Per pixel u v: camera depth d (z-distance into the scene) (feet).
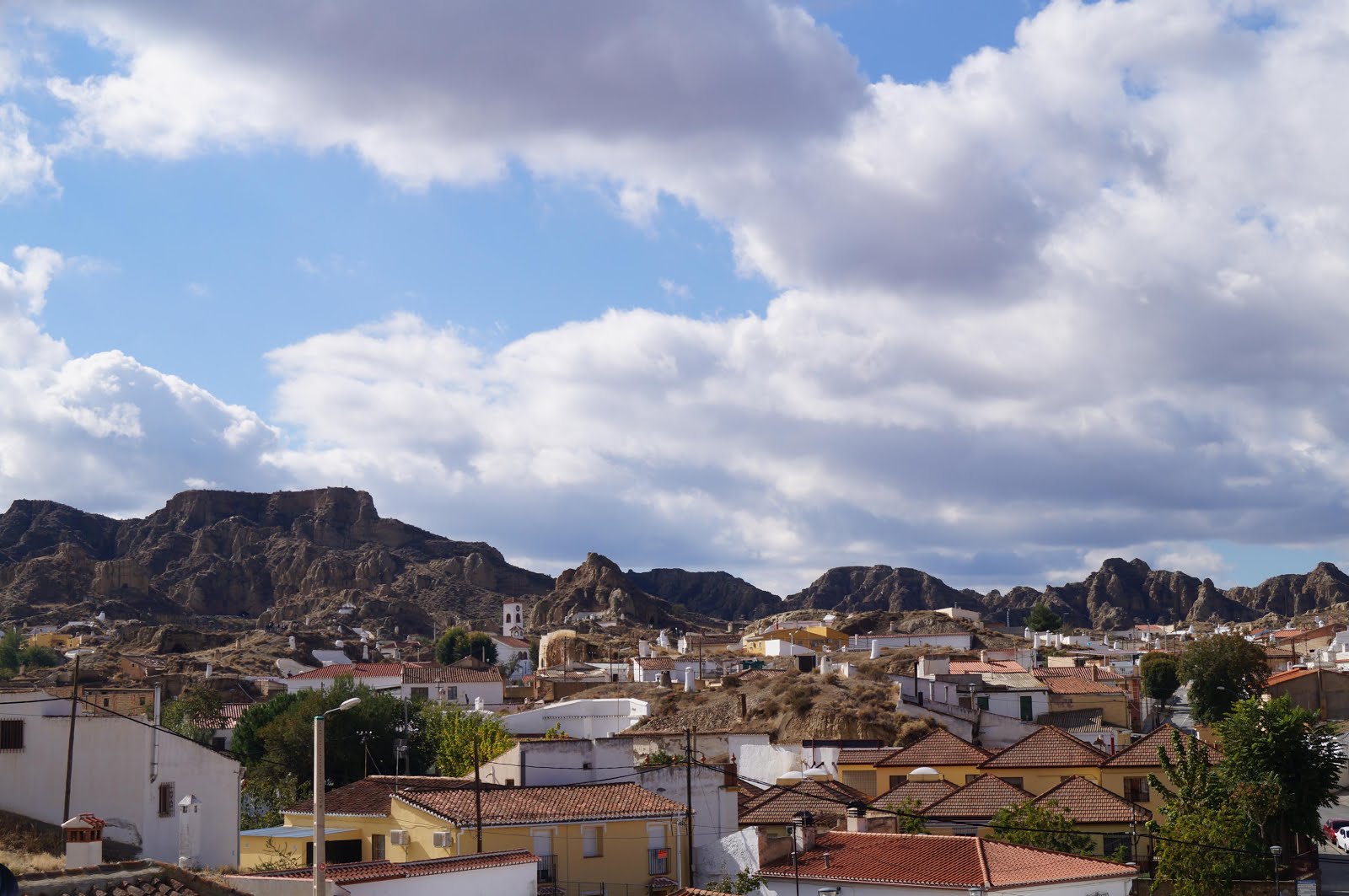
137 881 130.62
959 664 487.61
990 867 191.52
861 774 298.97
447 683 547.90
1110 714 418.51
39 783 196.65
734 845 213.05
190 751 204.03
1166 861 228.02
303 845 209.97
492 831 200.13
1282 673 506.48
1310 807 252.83
